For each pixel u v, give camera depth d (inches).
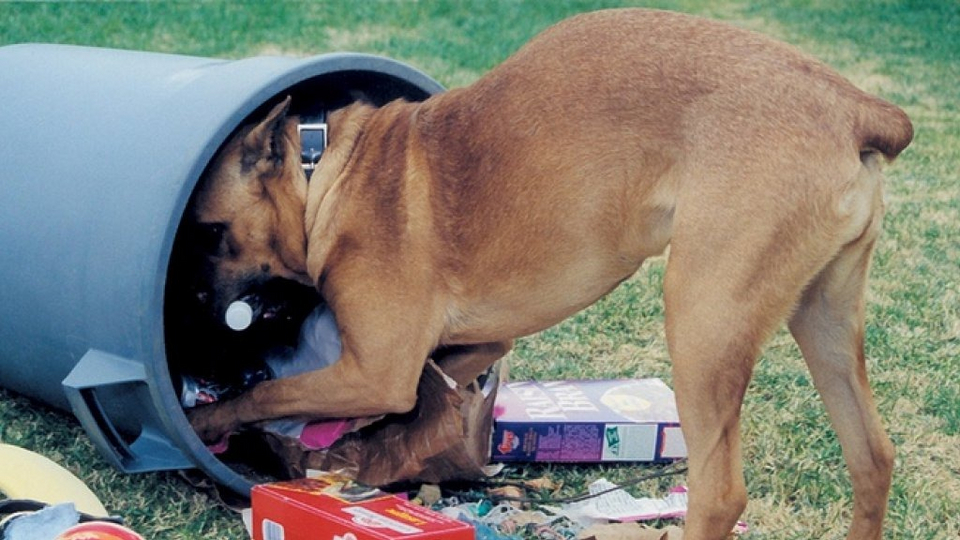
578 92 104.7
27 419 121.6
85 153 111.5
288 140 111.1
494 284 108.2
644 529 106.0
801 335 105.4
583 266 106.8
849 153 100.2
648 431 117.0
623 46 104.8
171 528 108.3
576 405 119.0
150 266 103.5
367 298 108.1
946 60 267.1
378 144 110.3
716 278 100.2
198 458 107.0
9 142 117.5
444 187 108.1
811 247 100.0
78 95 116.7
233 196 110.4
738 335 100.2
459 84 227.5
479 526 106.5
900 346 133.3
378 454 112.7
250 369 117.5
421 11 300.0
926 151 195.6
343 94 122.1
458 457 110.3
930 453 118.3
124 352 106.0
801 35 289.7
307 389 110.2
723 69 102.3
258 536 104.4
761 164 99.9
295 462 112.8
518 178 105.9
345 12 294.0
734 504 101.1
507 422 116.1
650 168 103.2
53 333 111.6
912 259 152.3
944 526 110.0
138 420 110.5
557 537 107.6
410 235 108.1
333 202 109.6
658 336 136.3
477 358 113.7
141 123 109.9
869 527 105.0
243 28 268.7
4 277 114.7
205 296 112.7
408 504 101.9
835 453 118.0
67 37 245.4
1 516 93.3
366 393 109.3
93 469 114.6
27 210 113.4
